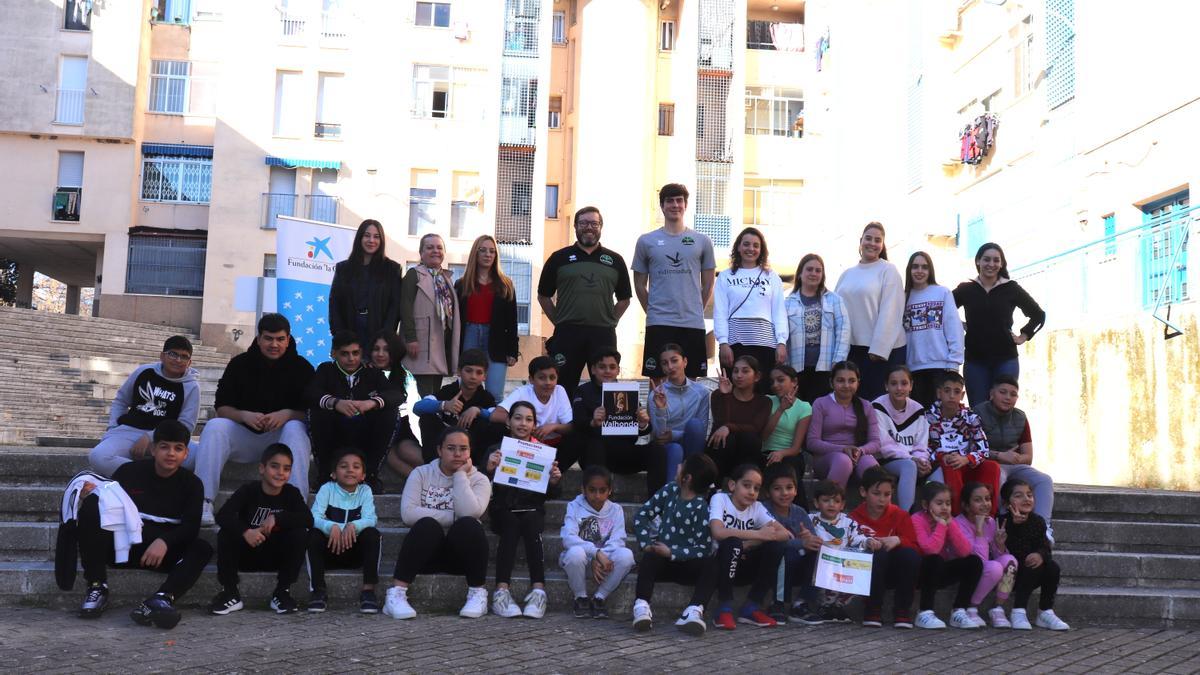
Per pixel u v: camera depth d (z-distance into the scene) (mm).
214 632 6141
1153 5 16125
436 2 31906
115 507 6617
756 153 32594
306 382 8078
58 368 21203
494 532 7539
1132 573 8008
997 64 21391
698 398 8273
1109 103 17203
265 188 31031
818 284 9117
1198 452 11391
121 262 31031
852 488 8203
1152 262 12656
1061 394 13953
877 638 6688
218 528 7371
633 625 6699
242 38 31438
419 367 9406
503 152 31859
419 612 7004
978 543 7320
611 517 7320
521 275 31281
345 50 31703
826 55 31672
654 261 9148
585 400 8273
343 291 9211
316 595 6844
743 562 7141
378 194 31188
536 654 5867
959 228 22938
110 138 31078
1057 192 18797
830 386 9023
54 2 31281
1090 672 5922
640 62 32469
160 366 7746
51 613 6570
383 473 8414
